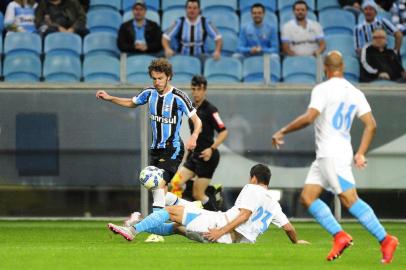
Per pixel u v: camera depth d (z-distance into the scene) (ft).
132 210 161.07
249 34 186.29
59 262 88.22
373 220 88.79
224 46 192.95
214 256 94.58
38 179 160.25
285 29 188.65
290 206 161.99
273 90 162.20
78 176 160.56
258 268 84.07
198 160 150.10
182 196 153.28
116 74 180.14
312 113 87.10
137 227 111.75
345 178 87.92
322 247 106.32
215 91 161.89
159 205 119.65
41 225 152.35
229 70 175.52
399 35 183.93
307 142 161.79
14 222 157.69
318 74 163.63
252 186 112.16
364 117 88.53
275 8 206.08
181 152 122.62
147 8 204.74
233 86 161.89
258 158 161.99
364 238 133.80
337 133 88.17
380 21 190.39
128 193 161.17
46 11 192.34
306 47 188.03
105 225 152.76
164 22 200.54
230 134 161.58
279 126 162.20
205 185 151.74
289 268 84.28
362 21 202.28
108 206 160.86
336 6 207.21
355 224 158.71
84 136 160.76
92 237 130.11
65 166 160.45
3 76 180.55
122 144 160.97
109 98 123.13
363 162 88.38
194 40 184.24
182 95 121.29
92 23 199.52
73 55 184.44
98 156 161.07
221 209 154.51
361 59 172.04
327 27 202.59
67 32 189.26
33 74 180.34
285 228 113.80
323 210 88.48
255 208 111.55
